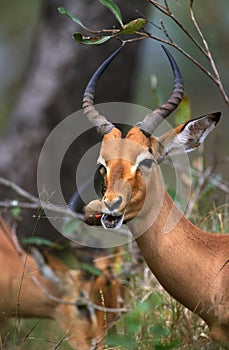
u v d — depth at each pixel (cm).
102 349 1051
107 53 1633
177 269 923
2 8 2759
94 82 987
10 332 1095
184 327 1052
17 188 1281
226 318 905
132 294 1170
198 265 920
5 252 1155
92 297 1153
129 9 1585
